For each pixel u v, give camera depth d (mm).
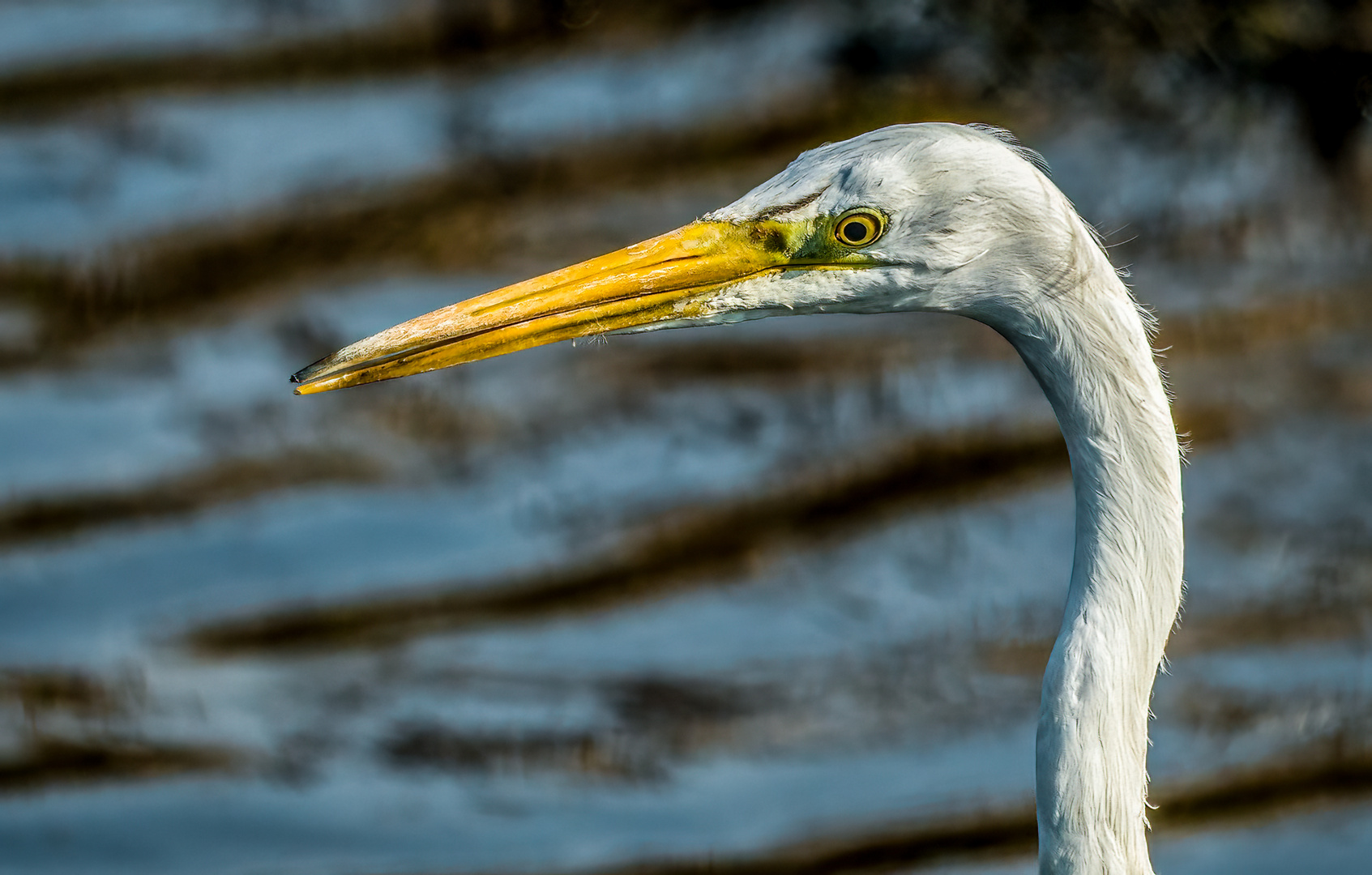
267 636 11438
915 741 10391
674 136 17109
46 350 14539
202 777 10227
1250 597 11469
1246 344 14320
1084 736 4848
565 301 5512
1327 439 13102
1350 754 10086
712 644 11305
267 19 19609
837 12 18547
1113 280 4895
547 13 19422
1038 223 4914
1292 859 9320
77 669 11094
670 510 12570
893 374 14055
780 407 13688
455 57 18922
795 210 5266
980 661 11047
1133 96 17141
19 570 12000
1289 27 16594
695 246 5430
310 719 10711
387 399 13930
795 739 10469
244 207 16219
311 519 12609
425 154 17016
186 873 9406
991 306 5055
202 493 12852
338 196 16406
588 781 10172
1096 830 4879
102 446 13328
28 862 9516
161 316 14977
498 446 13375
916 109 17234
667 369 14219
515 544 12258
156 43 19172
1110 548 4883
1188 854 9414
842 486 12742
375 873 9383
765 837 9641
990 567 11852
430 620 11602
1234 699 10578
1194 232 15680
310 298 15078
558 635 11453
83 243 15797
